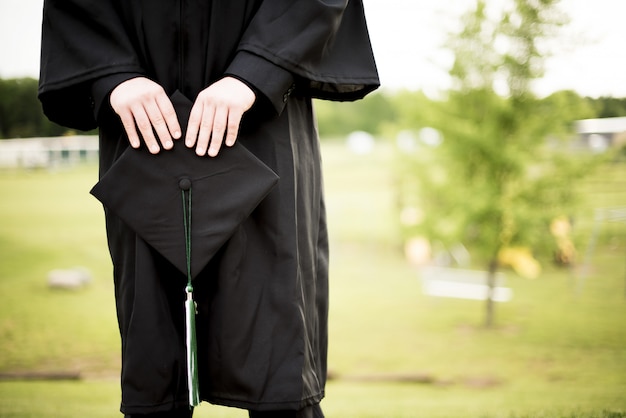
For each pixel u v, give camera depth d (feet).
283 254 3.92
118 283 4.09
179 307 3.99
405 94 21.57
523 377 15.06
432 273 29.91
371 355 18.13
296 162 4.10
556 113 20.25
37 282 25.95
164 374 3.82
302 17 3.78
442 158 21.13
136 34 3.92
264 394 3.86
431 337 20.22
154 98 3.67
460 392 13.64
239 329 3.85
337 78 4.03
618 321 20.44
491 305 21.57
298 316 3.91
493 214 20.84
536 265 28.27
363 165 61.36
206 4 3.91
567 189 20.72
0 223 35.40
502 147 20.39
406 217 23.12
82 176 38.88
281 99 3.77
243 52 3.73
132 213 3.69
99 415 8.38
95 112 3.81
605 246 28.40
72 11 3.87
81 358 16.02
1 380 13.48
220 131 3.66
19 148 33.71
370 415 8.59
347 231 39.75
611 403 8.62
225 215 3.69
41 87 3.91
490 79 20.45
